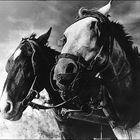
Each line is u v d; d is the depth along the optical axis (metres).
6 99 2.80
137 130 2.38
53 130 3.30
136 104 2.40
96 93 2.49
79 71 2.38
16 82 2.84
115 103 2.41
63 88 2.49
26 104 2.84
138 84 2.44
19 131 3.48
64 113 2.76
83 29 2.38
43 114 3.40
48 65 2.99
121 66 2.40
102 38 2.33
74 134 2.81
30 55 2.93
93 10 2.47
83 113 2.70
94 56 2.35
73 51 2.37
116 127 2.41
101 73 2.45
